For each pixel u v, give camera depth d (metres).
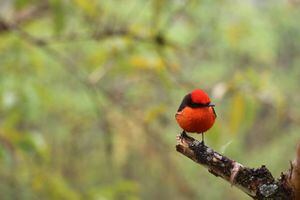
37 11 11.66
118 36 10.53
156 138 12.80
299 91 18.45
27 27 11.70
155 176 16.81
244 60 15.34
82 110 13.48
